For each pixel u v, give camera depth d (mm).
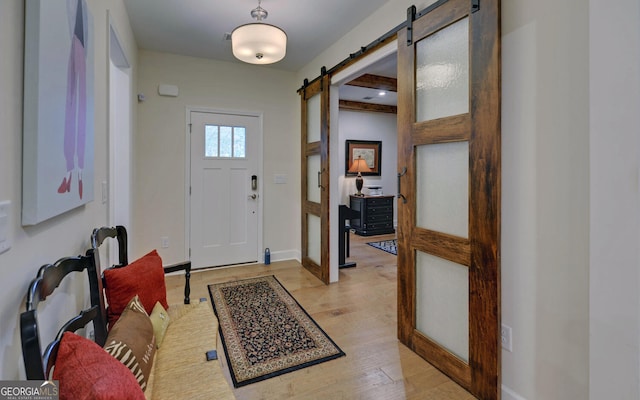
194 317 1810
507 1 1606
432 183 2045
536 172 1498
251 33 2408
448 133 1869
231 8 2682
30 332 763
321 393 1766
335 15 2783
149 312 1628
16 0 819
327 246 3492
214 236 4051
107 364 814
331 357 2104
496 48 1586
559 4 1394
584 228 1326
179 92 3764
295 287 3393
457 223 1877
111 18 1997
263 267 4090
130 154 2982
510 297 1628
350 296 3150
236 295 3152
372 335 2398
